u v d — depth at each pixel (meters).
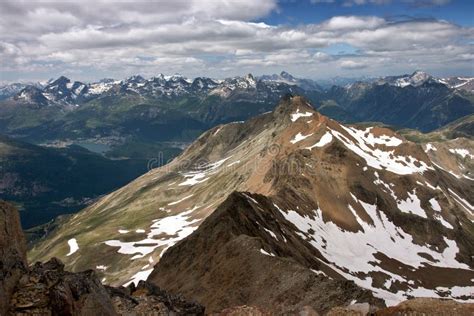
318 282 64.19
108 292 39.53
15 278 32.75
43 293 31.95
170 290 90.81
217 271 84.81
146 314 37.66
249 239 88.50
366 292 60.00
